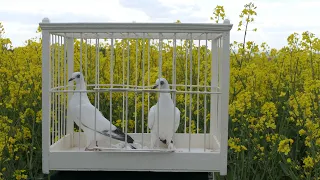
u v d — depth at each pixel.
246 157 4.07
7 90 4.71
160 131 3.29
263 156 3.94
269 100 4.84
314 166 3.37
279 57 5.25
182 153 3.07
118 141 3.41
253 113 4.04
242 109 3.91
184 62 5.50
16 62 5.00
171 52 5.45
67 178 3.32
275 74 5.08
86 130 3.29
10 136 3.79
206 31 2.93
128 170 3.08
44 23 2.92
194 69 5.21
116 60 5.44
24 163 4.06
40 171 4.36
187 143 3.90
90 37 3.68
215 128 3.78
